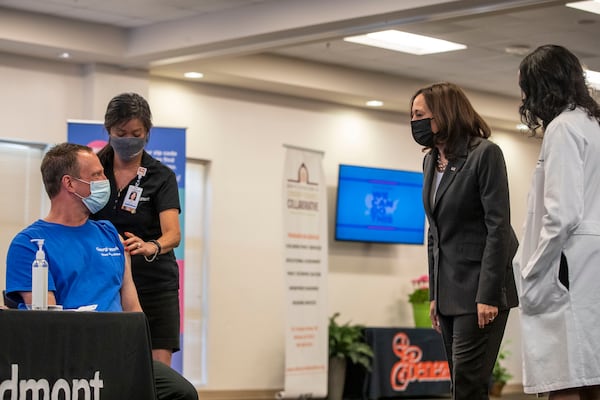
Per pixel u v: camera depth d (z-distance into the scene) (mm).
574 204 3514
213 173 10953
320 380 10633
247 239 11195
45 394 3102
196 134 10828
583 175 3574
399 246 12688
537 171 3697
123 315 3371
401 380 11406
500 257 4141
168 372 3959
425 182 4484
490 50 10383
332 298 11969
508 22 9188
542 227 3592
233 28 8820
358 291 12234
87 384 3227
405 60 10984
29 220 9789
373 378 11148
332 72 11273
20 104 9594
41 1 8719
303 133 11758
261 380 11227
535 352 3648
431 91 4375
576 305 3584
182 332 9719
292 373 10398
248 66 10547
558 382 3598
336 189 12023
